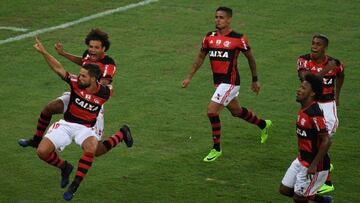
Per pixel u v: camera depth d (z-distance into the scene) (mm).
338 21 62062
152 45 56500
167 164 38500
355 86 49719
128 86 49125
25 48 55531
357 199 35125
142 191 35594
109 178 36938
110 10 63688
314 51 37250
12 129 42375
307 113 30938
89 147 33125
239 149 40438
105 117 44281
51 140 33188
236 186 36281
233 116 43469
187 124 43531
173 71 51906
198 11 63531
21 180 36562
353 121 44219
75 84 33125
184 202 34531
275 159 39250
